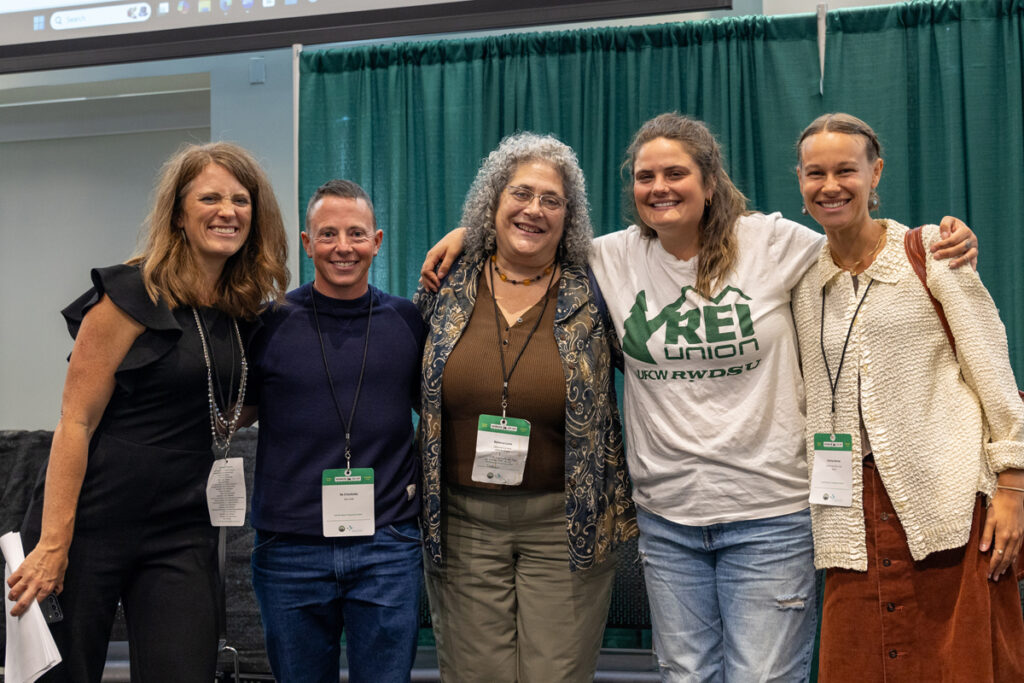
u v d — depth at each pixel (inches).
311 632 85.0
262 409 86.0
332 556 83.1
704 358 83.0
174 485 79.1
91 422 76.4
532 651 86.6
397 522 85.4
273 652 85.1
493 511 86.7
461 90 140.5
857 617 80.4
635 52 137.1
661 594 87.0
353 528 82.4
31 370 178.7
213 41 146.3
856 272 82.5
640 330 85.3
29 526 77.7
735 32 133.0
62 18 152.1
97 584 76.6
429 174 140.7
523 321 87.5
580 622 87.0
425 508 86.5
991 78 126.6
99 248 176.7
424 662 127.0
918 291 79.6
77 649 75.5
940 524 77.2
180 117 172.2
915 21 129.7
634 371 87.3
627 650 121.0
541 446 85.4
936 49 129.0
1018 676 79.0
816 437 82.0
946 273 78.5
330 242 84.7
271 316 87.0
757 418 82.4
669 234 84.4
